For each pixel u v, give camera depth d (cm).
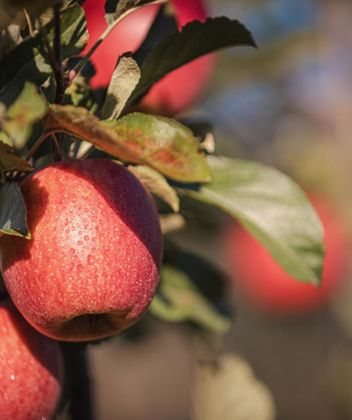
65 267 72
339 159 180
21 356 79
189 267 100
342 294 175
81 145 77
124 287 72
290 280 171
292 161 180
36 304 73
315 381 256
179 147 67
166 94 102
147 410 277
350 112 187
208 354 109
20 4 71
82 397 93
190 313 100
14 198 71
